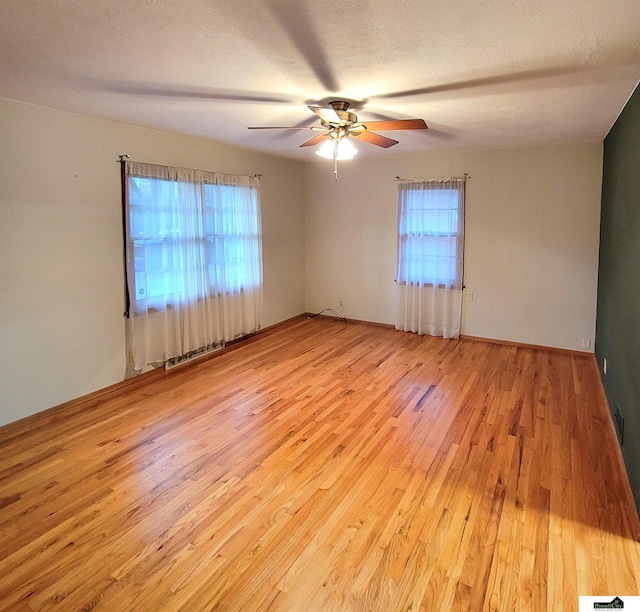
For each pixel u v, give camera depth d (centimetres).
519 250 504
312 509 232
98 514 229
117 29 192
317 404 362
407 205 558
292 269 638
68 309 355
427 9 172
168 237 427
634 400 246
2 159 303
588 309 478
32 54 220
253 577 189
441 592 181
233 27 189
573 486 250
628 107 296
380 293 613
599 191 457
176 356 448
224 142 473
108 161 372
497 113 334
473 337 546
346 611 173
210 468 271
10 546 206
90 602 177
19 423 327
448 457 282
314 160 620
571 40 201
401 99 296
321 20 182
